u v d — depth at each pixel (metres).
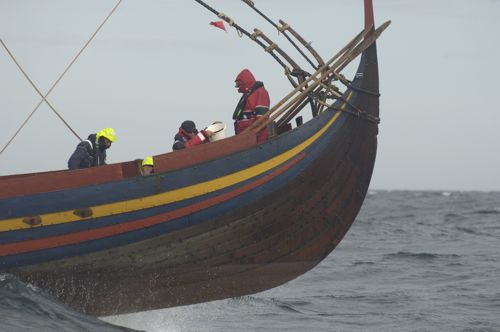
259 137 38.88
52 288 37.66
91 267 37.16
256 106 39.12
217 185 37.38
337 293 55.44
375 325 43.38
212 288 39.34
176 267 38.12
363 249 89.31
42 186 36.03
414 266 71.00
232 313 47.12
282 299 52.69
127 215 36.72
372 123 40.44
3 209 35.81
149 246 37.28
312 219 39.81
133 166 37.59
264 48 40.28
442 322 43.53
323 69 39.31
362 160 40.56
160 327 42.09
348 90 39.66
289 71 40.66
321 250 40.91
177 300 39.31
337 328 42.50
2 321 33.31
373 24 39.88
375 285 59.56
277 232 39.09
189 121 40.16
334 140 39.38
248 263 39.19
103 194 36.38
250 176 37.78
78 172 36.34
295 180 38.62
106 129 40.16
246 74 39.78
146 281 38.12
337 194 40.16
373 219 156.25
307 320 45.09
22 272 36.94
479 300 51.00
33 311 35.25
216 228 37.84
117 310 39.03
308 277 64.56
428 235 111.25
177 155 36.97
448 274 64.81
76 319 36.00
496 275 63.22
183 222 37.28
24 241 36.25
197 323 43.72
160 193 36.81
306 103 40.69
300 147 38.50
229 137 37.56
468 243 96.50
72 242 36.56
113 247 36.94
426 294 54.03
